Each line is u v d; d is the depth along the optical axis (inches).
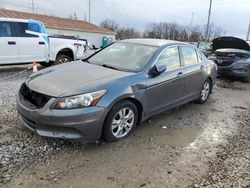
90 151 137.9
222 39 412.2
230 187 115.7
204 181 119.0
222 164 134.1
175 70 186.2
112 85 140.9
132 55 179.6
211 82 245.8
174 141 158.1
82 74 151.3
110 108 138.4
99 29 1466.5
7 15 1044.5
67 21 1359.5
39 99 134.6
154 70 165.9
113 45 201.6
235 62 363.6
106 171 122.0
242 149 152.5
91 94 131.5
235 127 188.9
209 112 219.3
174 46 195.0
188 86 203.6
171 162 133.5
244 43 393.7
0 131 152.6
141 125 178.4
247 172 128.0
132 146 147.1
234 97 283.9
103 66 171.2
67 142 144.3
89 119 130.1
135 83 152.2
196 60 219.5
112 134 145.0
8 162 122.8
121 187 111.5
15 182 109.9
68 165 124.4
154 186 113.4
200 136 168.2
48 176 115.3
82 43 408.2
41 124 129.6
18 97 147.8
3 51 312.8
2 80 293.6
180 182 117.3
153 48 182.1
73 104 127.3
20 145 138.3
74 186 110.0
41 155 130.9
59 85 136.0
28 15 1174.3
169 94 181.6
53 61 370.9
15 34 323.0
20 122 165.9
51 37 365.1
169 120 192.7
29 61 339.9
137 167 126.9
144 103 160.2
